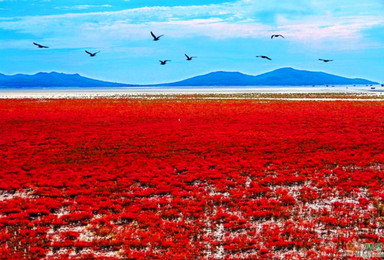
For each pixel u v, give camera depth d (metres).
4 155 30.53
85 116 56.50
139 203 20.03
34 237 15.62
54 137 38.81
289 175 24.98
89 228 16.59
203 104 80.56
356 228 16.62
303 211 18.83
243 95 129.12
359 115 56.22
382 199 20.05
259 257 13.95
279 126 45.59
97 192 21.55
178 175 24.83
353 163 27.84
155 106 75.19
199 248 14.60
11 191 22.11
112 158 29.81
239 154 30.77
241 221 17.08
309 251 14.17
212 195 21.31
